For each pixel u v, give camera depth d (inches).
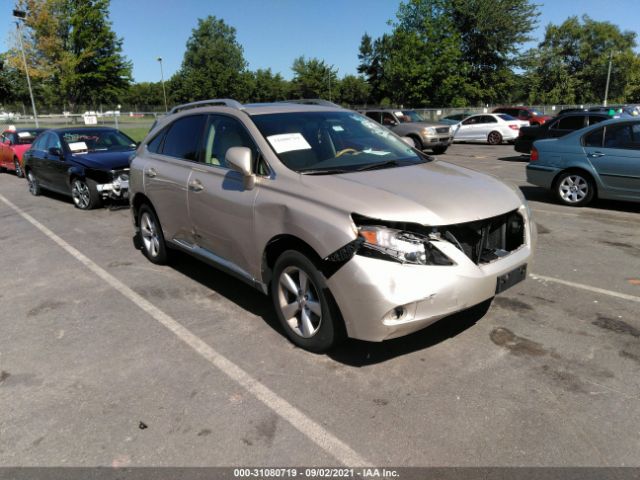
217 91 2541.8
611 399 117.4
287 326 146.4
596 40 3016.7
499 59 1947.6
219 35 4079.7
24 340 157.6
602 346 141.5
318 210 127.5
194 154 184.9
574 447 102.3
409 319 118.1
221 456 103.1
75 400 124.3
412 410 115.4
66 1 1721.2
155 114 1673.2
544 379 126.0
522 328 153.0
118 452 105.3
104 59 1792.6
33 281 213.0
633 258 219.1
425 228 120.6
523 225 144.7
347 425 111.2
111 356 145.3
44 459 104.0
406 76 1601.9
